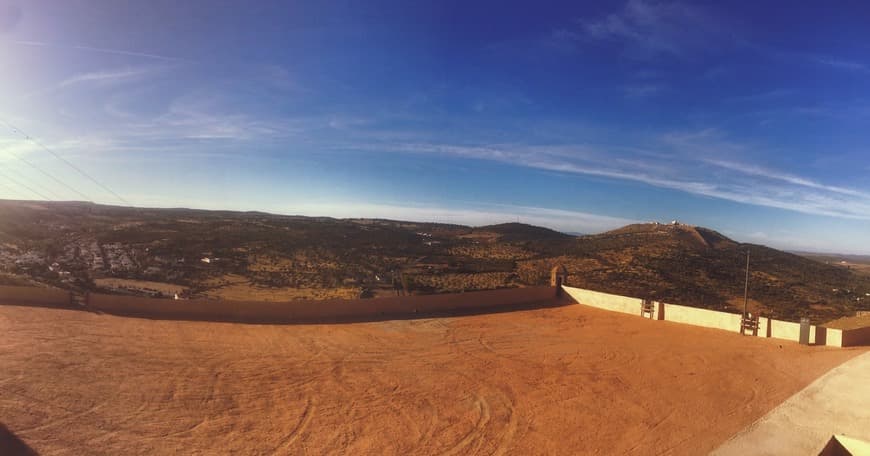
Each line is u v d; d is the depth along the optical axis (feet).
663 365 56.54
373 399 43.60
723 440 37.35
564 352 61.77
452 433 37.52
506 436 37.40
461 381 49.57
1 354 46.55
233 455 31.86
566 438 37.32
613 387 49.03
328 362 53.62
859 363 56.13
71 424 33.81
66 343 52.26
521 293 96.43
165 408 38.27
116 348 52.42
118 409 37.17
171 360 50.14
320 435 35.91
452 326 74.43
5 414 34.01
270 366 50.90
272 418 38.27
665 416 41.86
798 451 35.58
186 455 31.22
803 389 48.60
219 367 49.24
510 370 53.78
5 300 67.87
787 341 67.31
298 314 75.05
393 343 63.16
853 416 42.01
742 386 49.55
